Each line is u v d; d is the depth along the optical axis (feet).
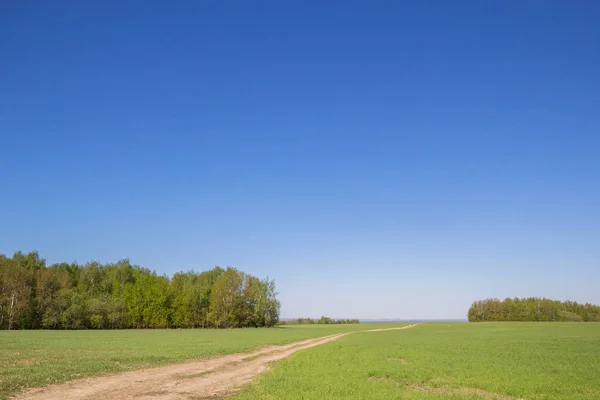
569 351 162.71
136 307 391.04
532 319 624.18
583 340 220.84
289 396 72.08
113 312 368.89
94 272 439.63
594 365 120.88
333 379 92.22
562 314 625.41
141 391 76.64
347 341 229.86
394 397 73.31
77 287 408.26
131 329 374.63
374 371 105.50
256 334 301.22
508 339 233.35
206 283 501.97
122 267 451.12
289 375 98.22
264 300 475.72
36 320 342.64
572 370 111.14
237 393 76.95
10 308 327.26
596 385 89.25
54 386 76.54
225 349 163.84
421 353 153.38
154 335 266.16
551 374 104.22
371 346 188.34
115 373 95.55
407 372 105.19
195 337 248.32
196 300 434.71
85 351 140.46
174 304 414.41
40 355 122.72
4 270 333.21
